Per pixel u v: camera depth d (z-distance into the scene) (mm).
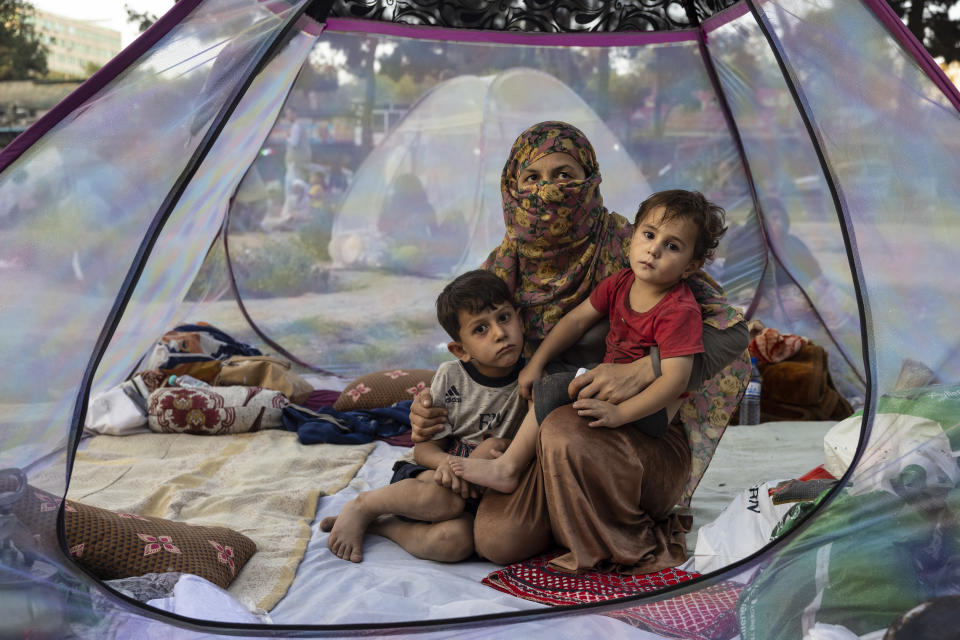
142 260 1646
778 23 1794
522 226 2295
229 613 1606
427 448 2211
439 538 2027
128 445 2959
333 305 4215
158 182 1670
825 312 3777
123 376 3254
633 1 3672
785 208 3785
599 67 3918
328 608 1753
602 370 1995
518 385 2182
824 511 1624
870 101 1800
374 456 2936
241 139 2824
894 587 1528
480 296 2102
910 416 1663
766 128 3656
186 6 1713
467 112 4094
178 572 1768
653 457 2002
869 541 1581
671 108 3912
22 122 10922
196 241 2922
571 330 2211
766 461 2873
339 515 2135
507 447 2127
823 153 1738
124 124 1675
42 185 1619
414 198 4207
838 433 2098
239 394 3164
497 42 3859
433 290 4238
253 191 4074
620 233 2371
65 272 1605
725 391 2227
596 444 1908
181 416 3072
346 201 4191
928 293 1716
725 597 1571
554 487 1910
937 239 1740
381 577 1938
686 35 3701
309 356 4133
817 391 3463
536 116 4059
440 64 3943
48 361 1581
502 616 1567
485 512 2010
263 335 4133
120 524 1840
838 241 3520
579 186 2195
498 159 4156
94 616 1495
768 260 4008
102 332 1617
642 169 4016
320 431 3055
